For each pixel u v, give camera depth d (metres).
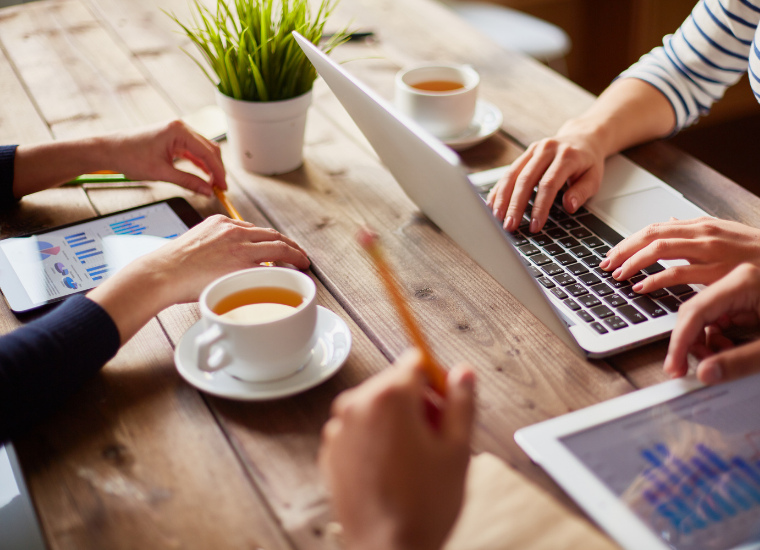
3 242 0.83
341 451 0.41
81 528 0.50
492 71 1.30
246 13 0.92
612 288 0.72
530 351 0.66
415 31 1.46
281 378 0.61
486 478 0.51
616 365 0.63
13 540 0.89
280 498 0.52
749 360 0.58
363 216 0.90
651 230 0.74
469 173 0.98
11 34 1.48
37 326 0.61
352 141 1.09
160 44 1.42
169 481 0.53
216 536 0.49
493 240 0.64
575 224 0.84
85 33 1.48
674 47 1.07
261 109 0.94
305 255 0.78
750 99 3.09
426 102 1.02
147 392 0.62
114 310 0.64
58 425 0.59
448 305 0.72
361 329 0.70
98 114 1.16
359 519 0.41
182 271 0.69
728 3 1.00
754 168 2.65
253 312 0.60
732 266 0.69
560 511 0.48
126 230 0.85
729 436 0.55
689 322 0.61
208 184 0.93
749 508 0.49
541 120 1.13
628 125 0.99
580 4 3.05
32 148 0.92
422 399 0.43
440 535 0.41
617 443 0.54
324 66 0.77
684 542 0.47
